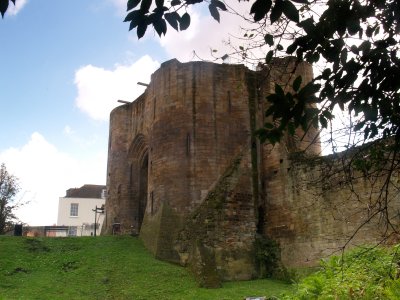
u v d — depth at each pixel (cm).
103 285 1738
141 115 2950
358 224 1711
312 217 1950
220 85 2450
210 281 1803
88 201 5919
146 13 412
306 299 837
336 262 944
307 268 1894
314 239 1917
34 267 1917
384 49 450
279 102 452
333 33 460
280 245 2094
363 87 474
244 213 2175
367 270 825
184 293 1681
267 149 2302
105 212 3141
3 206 4034
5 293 1602
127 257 2078
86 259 2031
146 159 2995
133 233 2884
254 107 2453
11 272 1828
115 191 3039
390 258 824
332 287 793
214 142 2348
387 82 466
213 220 2081
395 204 1571
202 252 1917
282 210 2131
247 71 2509
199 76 2439
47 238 2323
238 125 2406
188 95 2411
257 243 2138
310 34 453
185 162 2312
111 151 3177
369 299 729
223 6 420
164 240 2155
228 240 2083
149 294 1658
